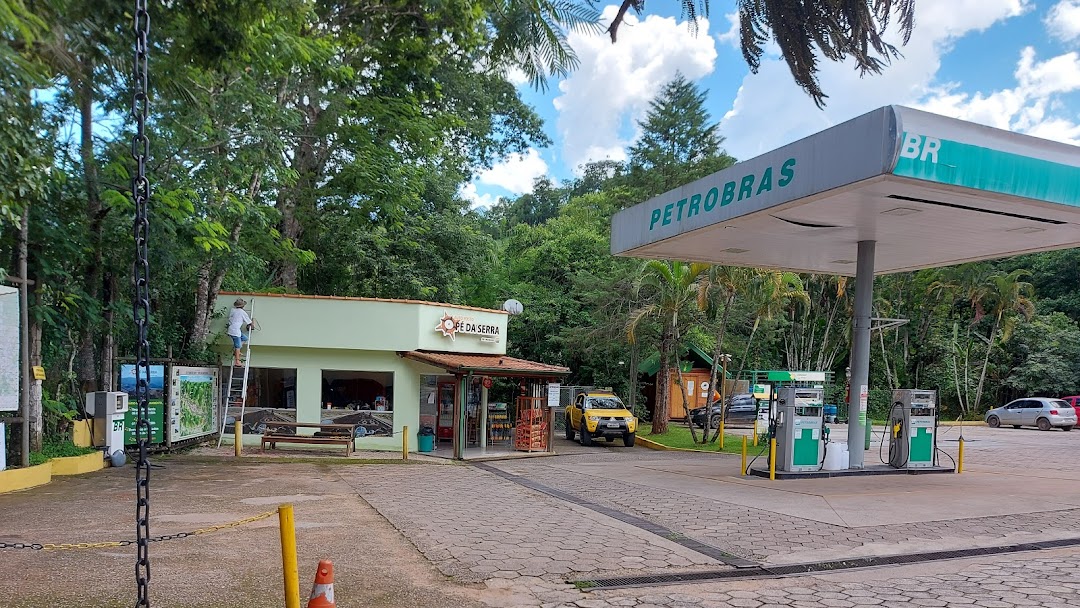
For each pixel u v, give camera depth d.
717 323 26.31
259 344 19.45
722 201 12.50
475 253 30.47
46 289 12.85
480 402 21.59
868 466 15.20
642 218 15.40
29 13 7.37
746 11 14.33
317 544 7.39
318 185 23.55
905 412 15.04
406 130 21.56
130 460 14.88
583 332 28.41
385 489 11.79
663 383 26.56
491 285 33.97
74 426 13.90
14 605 5.15
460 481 13.33
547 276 33.12
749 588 6.21
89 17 9.09
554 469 16.02
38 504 9.47
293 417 19.52
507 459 18.98
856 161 9.64
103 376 14.59
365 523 8.59
